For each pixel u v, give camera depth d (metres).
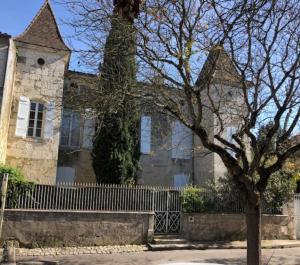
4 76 17.56
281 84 9.46
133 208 17.36
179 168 24.73
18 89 20.94
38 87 21.31
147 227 17.02
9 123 20.42
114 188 17.17
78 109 11.41
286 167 20.75
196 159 25.06
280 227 20.20
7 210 14.96
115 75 11.02
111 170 19.11
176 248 16.55
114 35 10.27
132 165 19.77
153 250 16.16
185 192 18.48
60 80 21.69
